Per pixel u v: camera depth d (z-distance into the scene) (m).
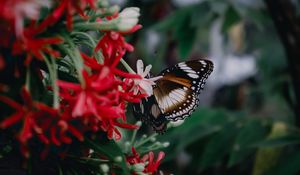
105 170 0.25
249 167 0.59
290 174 0.50
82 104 0.22
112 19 0.24
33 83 0.24
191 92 0.34
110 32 0.24
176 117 0.34
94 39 0.26
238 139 0.54
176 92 0.34
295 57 0.56
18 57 0.23
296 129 0.55
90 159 0.26
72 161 0.26
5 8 0.20
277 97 0.84
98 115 0.22
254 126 0.55
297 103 0.59
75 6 0.22
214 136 0.55
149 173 0.28
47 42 0.21
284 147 0.55
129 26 0.24
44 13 0.24
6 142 0.25
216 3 0.63
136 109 0.35
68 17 0.22
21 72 0.23
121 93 0.24
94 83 0.22
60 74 0.25
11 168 0.26
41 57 0.21
